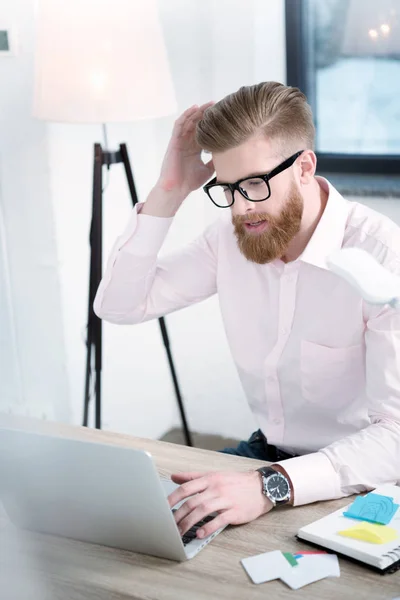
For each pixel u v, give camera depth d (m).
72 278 2.48
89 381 2.34
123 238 1.69
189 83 2.66
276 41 2.61
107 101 2.00
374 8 2.55
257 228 1.44
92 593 1.05
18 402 2.58
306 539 1.12
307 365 1.56
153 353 2.86
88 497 1.09
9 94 2.32
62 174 2.38
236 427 2.90
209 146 1.40
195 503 1.17
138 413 2.81
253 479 1.22
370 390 1.39
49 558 1.13
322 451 1.28
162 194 1.66
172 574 1.07
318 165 2.75
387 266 1.45
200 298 1.79
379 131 2.66
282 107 1.39
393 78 2.60
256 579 1.04
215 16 2.57
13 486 1.16
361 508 1.16
